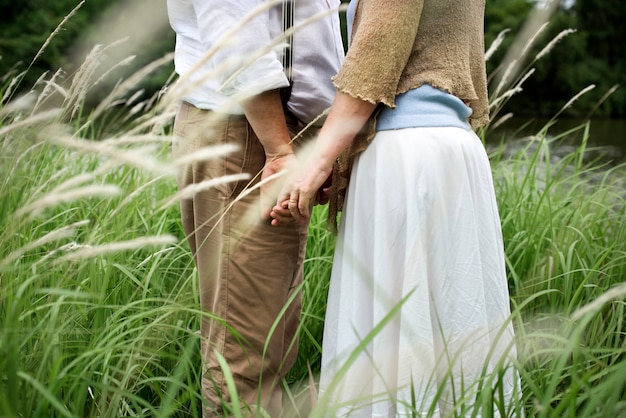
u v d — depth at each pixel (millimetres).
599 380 1699
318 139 1676
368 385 1637
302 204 1687
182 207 1997
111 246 1249
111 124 2883
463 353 1633
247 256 1804
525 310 2338
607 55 24344
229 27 1637
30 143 1876
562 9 23766
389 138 1665
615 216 2969
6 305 1427
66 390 1437
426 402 1597
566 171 3986
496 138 8539
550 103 22703
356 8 1731
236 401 1182
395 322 1645
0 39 14039
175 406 1379
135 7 2268
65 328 1571
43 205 1140
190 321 2080
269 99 1685
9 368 1155
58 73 2139
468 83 1701
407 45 1590
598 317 2021
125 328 1768
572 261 2473
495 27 19500
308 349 2219
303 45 1809
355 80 1595
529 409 1763
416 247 1607
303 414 1970
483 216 1718
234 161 1772
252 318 1828
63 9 14898
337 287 1806
